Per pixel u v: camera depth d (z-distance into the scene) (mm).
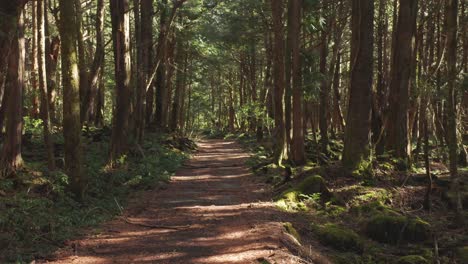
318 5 19297
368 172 13508
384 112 18562
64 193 10695
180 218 10219
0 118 14039
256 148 27719
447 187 13328
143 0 22797
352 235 9242
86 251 7590
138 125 20703
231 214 10430
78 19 19266
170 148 24750
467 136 20578
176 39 29234
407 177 13648
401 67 15875
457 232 10359
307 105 27938
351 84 13867
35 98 21906
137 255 7484
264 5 25812
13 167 11234
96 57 17797
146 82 22422
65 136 10773
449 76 10758
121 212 10625
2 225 7855
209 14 31359
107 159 15797
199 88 49844
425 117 12594
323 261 7809
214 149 32250
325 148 19594
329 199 12078
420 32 17453
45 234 8023
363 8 13617
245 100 46469
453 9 10555
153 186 14430
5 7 8359
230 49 36281
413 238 9781
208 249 7742
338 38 21406
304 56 17016
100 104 26859
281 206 11258
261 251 7363
